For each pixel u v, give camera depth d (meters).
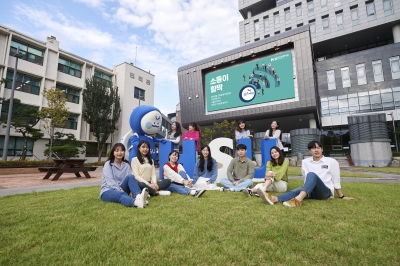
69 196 4.01
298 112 20.64
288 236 1.93
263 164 6.30
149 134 7.81
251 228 2.13
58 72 20.73
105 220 2.41
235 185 4.54
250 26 32.41
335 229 2.10
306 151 18.23
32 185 6.11
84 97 21.20
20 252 1.66
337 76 23.84
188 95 26.50
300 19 28.39
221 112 24.34
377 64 22.16
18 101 14.80
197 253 1.62
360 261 1.49
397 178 7.37
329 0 26.67
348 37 25.92
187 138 6.90
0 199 3.82
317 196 3.47
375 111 21.55
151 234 1.98
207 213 2.68
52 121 15.89
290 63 20.77
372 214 2.60
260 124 24.17
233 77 23.91
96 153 23.78
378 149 15.06
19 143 17.73
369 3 24.55
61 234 1.99
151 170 4.17
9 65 17.30
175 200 3.52
